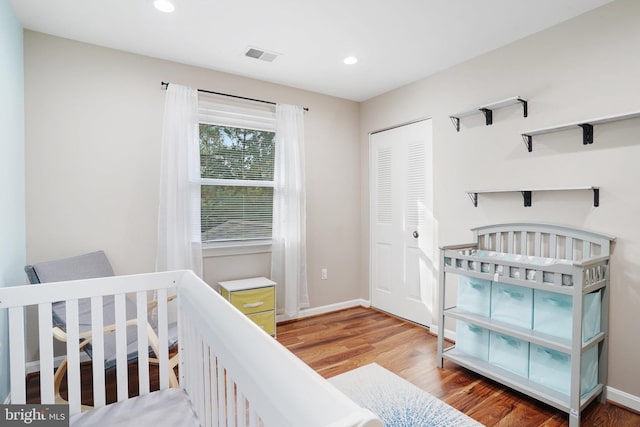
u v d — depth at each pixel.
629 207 1.92
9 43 1.96
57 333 1.61
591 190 2.06
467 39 2.44
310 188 3.58
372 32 2.34
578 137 2.12
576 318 1.74
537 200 2.33
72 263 2.17
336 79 3.21
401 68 2.95
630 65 1.91
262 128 3.24
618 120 1.94
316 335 3.04
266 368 0.76
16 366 1.38
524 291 2.08
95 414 1.39
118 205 2.59
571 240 2.13
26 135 2.28
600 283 1.92
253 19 2.18
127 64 2.62
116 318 1.56
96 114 2.51
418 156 3.27
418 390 2.14
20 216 2.15
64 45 2.40
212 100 3.01
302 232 3.41
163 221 2.69
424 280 3.22
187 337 1.51
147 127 2.70
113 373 2.31
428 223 3.18
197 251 2.84
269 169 3.35
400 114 3.41
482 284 2.31
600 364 2.01
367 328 3.22
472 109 2.60
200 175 2.93
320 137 3.63
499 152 2.55
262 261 3.32
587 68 2.08
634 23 1.89
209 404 1.22
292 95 3.43
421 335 3.04
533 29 2.29
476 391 2.13
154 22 2.21
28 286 1.40
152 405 1.45
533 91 2.35
